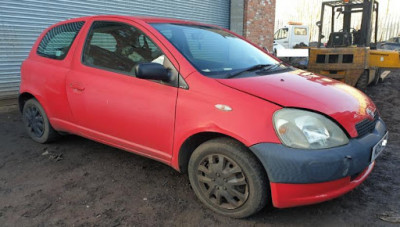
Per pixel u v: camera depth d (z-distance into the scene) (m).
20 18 6.32
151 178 3.23
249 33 11.98
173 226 2.46
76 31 3.58
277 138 2.21
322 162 2.16
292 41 19.27
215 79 2.56
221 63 2.97
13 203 2.77
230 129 2.33
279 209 2.67
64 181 3.17
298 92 2.50
